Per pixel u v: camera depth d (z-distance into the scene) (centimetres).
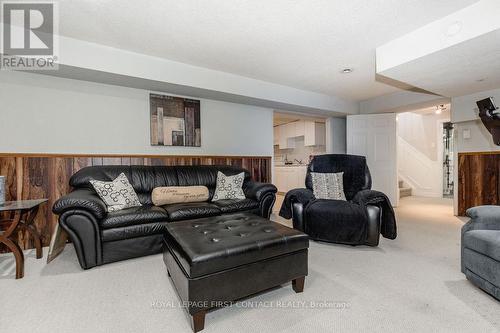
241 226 190
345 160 328
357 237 253
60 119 283
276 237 164
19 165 264
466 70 264
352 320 141
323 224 265
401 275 195
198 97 371
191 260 133
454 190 411
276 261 161
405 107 458
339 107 486
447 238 288
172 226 190
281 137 783
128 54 277
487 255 159
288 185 686
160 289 178
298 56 293
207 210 271
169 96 348
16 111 263
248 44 262
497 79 296
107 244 221
